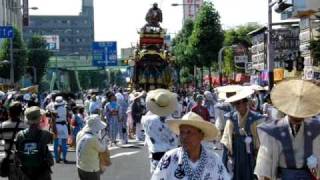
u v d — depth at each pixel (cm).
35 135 988
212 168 616
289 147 677
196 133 613
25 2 10688
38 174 985
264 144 684
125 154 2223
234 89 1018
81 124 2289
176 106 1066
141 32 4628
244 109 981
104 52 6806
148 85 4491
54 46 13188
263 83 4153
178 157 617
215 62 7156
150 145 1062
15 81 9100
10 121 1048
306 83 686
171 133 1055
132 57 4669
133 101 2809
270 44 2988
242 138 978
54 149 2009
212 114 2284
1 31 5172
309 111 670
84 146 1120
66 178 1661
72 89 12288
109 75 16500
